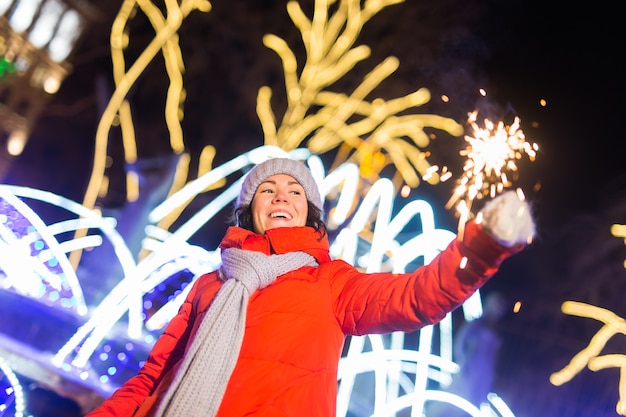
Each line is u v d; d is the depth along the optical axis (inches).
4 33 1179.9
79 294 314.2
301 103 552.4
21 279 297.3
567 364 487.2
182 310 111.7
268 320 95.1
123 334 329.1
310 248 105.0
